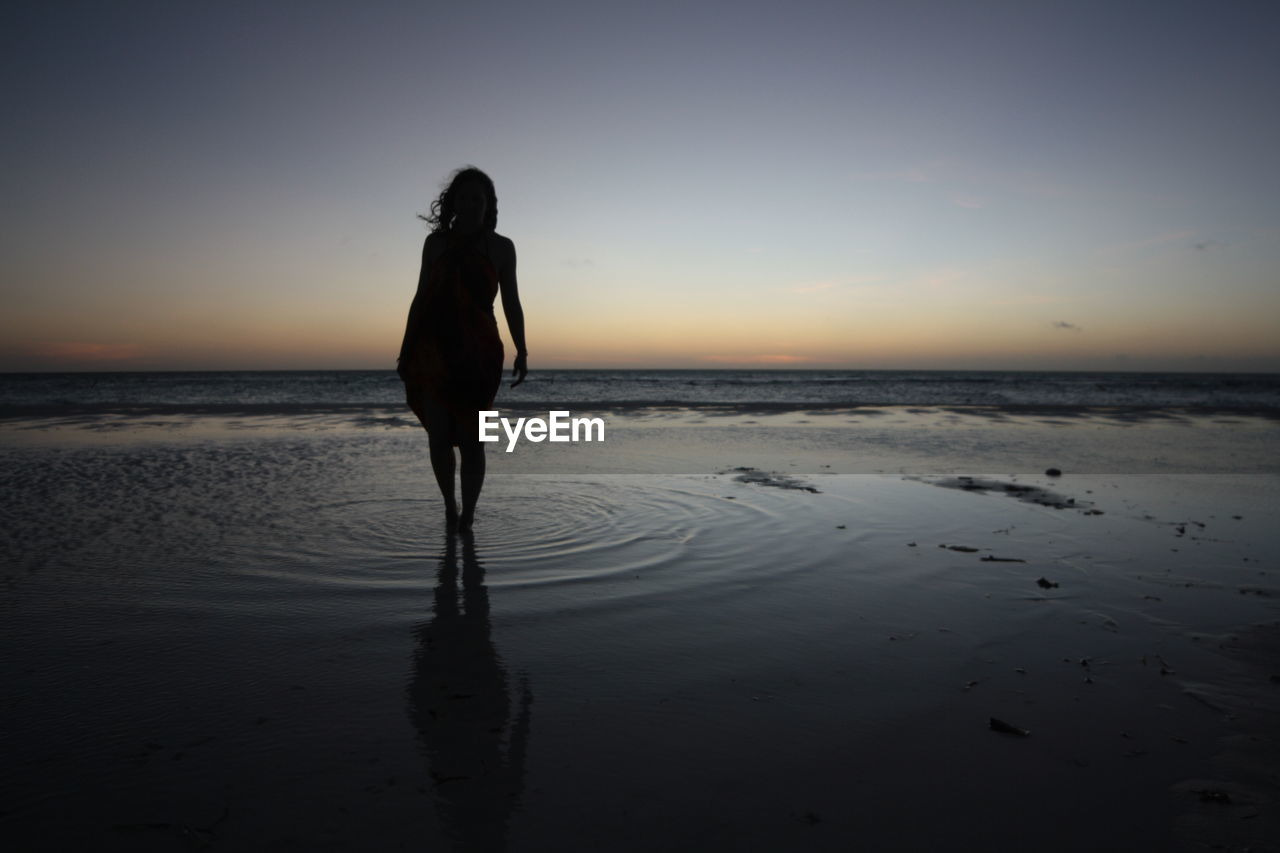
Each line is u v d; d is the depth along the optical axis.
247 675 1.96
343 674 1.97
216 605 2.52
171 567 2.97
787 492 4.91
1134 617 2.52
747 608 2.57
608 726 1.70
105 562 3.04
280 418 12.34
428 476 5.48
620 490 4.89
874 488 5.17
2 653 2.09
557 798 1.40
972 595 2.75
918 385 41.59
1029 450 8.21
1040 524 4.02
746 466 6.45
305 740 1.61
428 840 1.26
